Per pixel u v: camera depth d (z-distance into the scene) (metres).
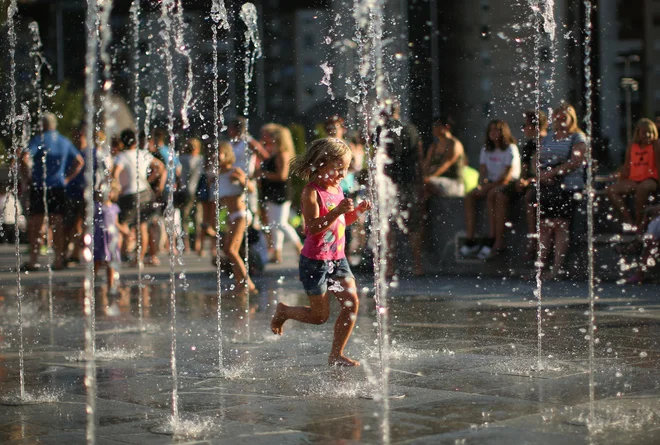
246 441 7.71
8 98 40.06
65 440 7.90
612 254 21.17
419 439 7.62
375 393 9.51
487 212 23.47
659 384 9.71
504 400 9.05
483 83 27.02
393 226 24.02
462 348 12.40
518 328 14.16
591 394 8.78
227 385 10.21
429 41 26.48
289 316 11.55
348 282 11.26
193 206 31.80
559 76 26.73
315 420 8.39
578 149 21.02
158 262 29.22
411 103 27.08
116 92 34.69
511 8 26.72
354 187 22.78
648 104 37.88
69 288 22.53
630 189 21.17
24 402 9.49
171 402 9.35
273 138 26.52
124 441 7.82
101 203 21.48
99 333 14.81
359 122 23.41
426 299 18.62
